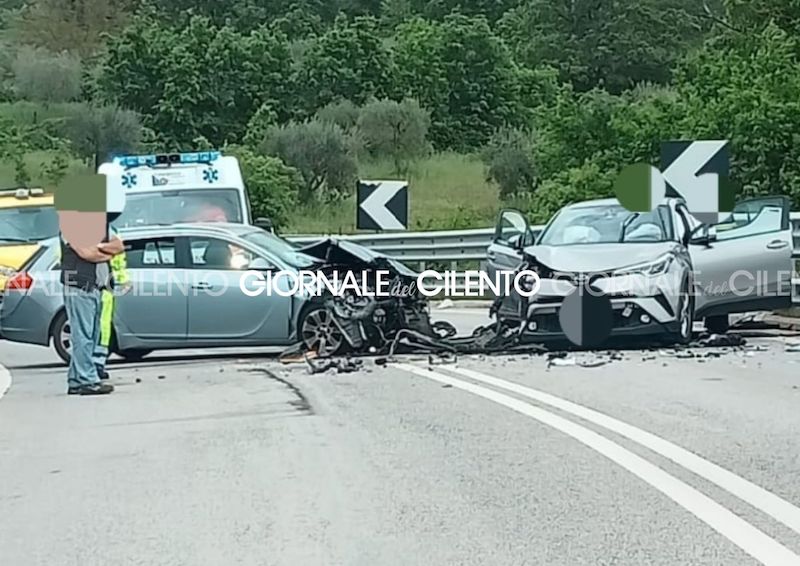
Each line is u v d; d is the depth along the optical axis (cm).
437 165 5066
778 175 2817
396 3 7006
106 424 1012
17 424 1026
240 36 5994
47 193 2000
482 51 5897
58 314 1516
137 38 5791
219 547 638
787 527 647
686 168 2395
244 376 1305
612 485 743
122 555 631
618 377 1188
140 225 1644
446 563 600
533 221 3130
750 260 1482
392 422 970
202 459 850
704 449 838
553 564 593
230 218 1828
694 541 624
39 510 727
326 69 5656
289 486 762
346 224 4184
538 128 3828
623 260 1369
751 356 1345
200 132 5541
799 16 3797
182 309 1465
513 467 796
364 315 1412
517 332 1412
